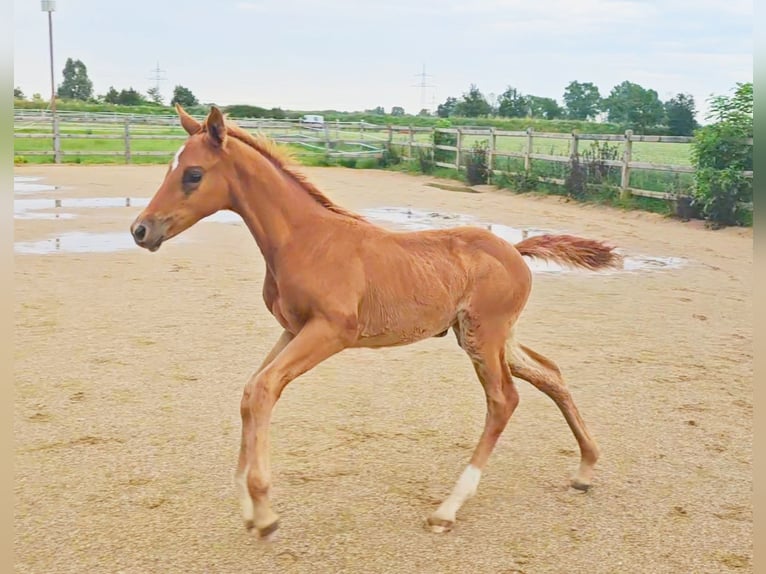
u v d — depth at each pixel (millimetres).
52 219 13727
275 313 3928
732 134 14562
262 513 3391
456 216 14953
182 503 3904
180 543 3529
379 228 3973
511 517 3855
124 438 4672
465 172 23031
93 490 4008
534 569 3385
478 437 4832
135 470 4254
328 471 4316
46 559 3355
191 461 4387
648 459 4566
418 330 3883
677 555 3521
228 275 9523
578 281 9680
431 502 3980
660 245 12477
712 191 14445
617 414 5258
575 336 7094
